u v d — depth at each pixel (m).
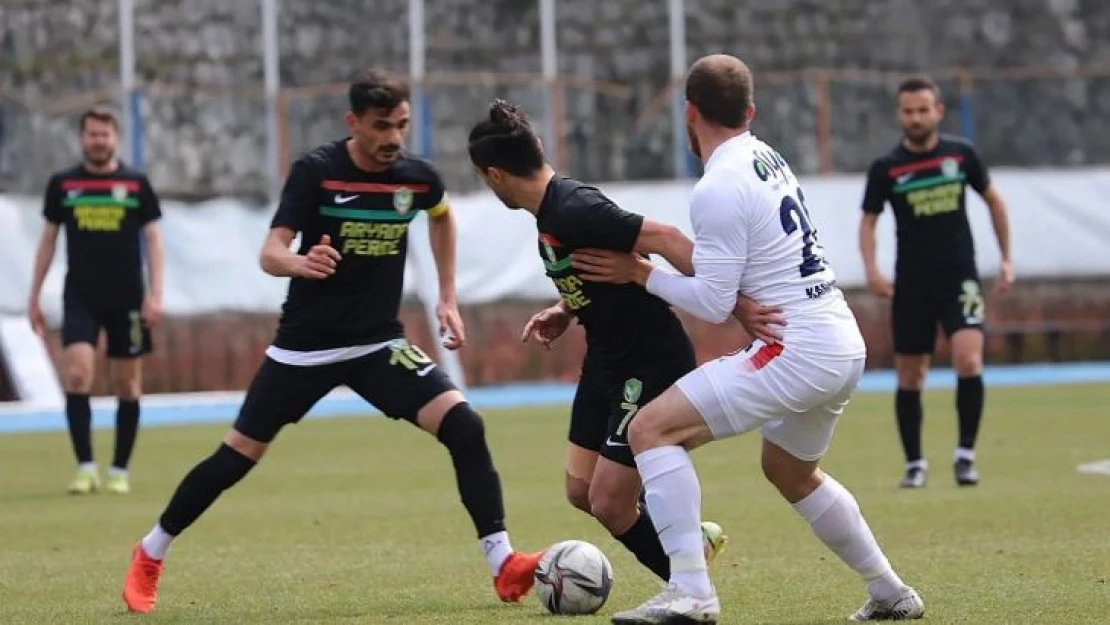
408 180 24.88
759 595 24.28
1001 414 62.56
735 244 20.00
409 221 25.06
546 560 22.83
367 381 24.88
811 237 20.67
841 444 52.44
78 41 86.19
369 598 24.91
